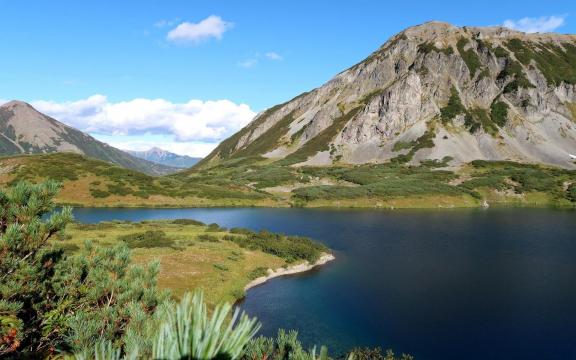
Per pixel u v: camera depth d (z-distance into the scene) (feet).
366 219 311.68
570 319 107.76
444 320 108.78
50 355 23.30
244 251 175.83
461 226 271.90
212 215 335.88
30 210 23.89
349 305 120.88
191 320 7.57
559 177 483.10
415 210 374.22
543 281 142.41
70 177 410.11
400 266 166.30
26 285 24.20
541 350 90.58
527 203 416.05
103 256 31.48
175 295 110.11
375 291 134.10
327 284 142.61
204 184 497.87
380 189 433.07
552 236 231.09
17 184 24.82
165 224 248.32
